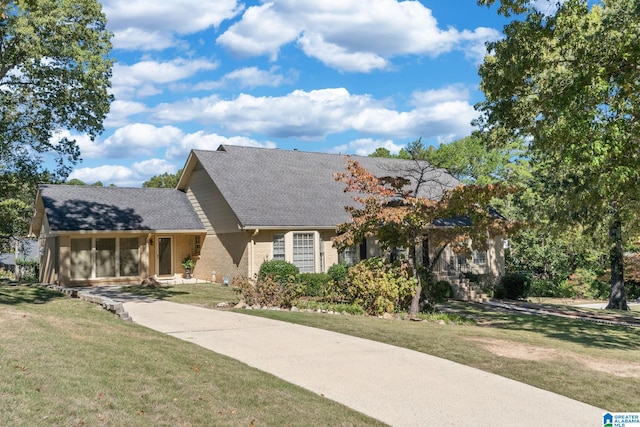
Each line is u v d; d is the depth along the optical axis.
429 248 29.62
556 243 35.59
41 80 20.55
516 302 28.47
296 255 25.92
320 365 10.15
